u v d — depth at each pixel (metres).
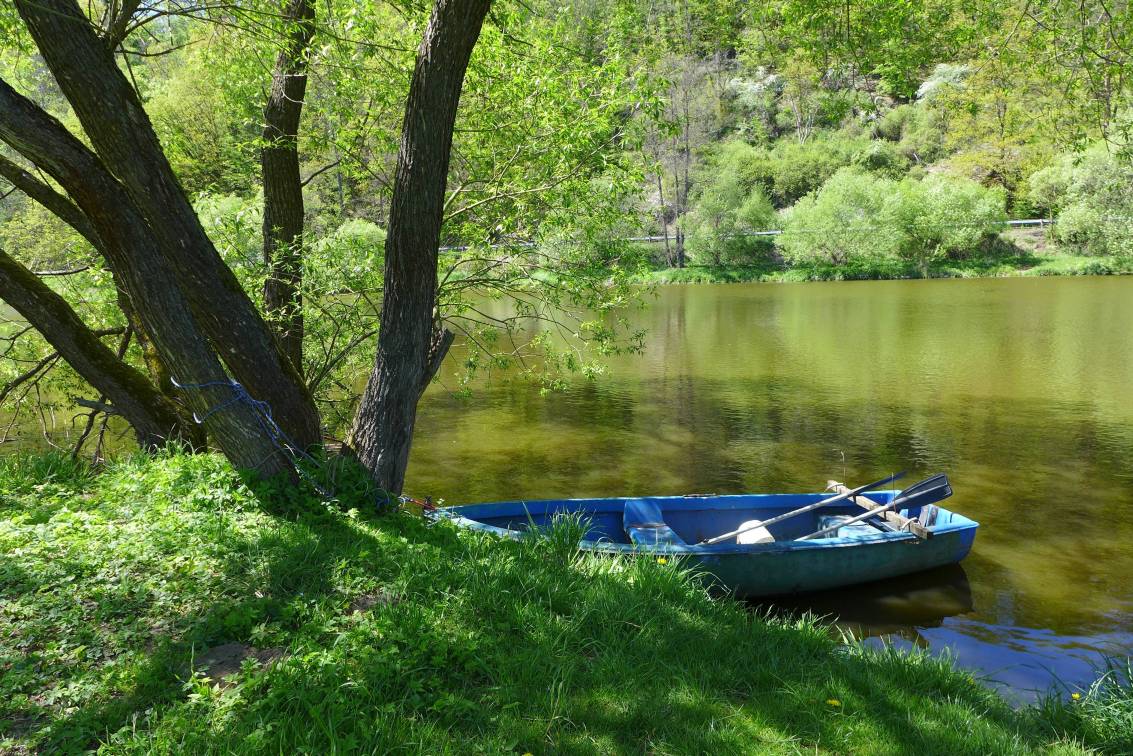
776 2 7.90
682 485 9.92
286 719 2.83
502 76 7.77
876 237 47.16
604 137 7.87
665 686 3.47
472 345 9.39
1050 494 9.37
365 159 8.50
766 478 10.18
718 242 50.44
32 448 11.38
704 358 19.44
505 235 8.22
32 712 2.87
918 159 62.34
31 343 8.99
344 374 9.43
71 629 3.43
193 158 9.06
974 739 3.39
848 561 6.84
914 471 10.32
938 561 7.25
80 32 4.32
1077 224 44.06
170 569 4.00
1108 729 3.90
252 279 7.75
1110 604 6.66
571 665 3.50
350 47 6.96
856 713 3.48
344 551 4.36
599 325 8.88
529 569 4.53
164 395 6.88
